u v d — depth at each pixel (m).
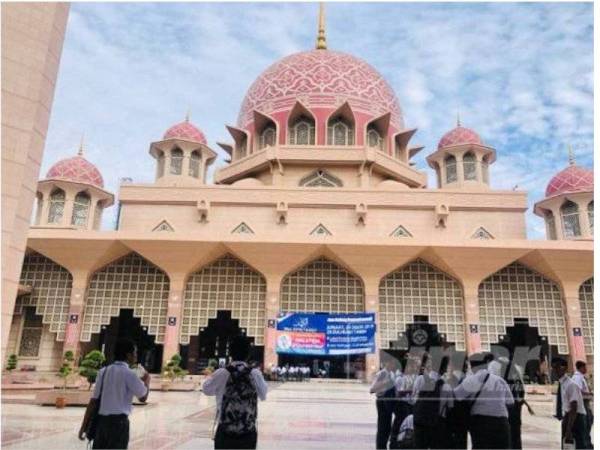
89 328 26.44
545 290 27.41
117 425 5.15
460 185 33.69
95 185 32.66
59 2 6.77
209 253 26.53
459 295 27.30
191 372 29.17
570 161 32.84
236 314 26.84
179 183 33.62
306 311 26.84
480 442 5.52
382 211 30.38
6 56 6.07
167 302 26.94
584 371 8.14
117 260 27.66
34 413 11.89
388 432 6.66
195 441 8.39
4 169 5.87
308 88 36.06
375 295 26.62
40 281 27.03
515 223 30.17
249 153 36.12
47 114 6.59
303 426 9.95
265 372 25.08
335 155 32.91
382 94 37.75
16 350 26.41
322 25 43.66
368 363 25.02
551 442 8.80
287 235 26.09
